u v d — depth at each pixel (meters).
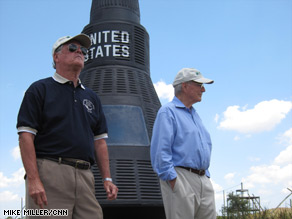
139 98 8.18
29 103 3.56
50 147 3.55
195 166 4.67
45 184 3.43
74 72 3.94
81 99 3.92
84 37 4.01
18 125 3.48
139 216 6.99
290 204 8.12
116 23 8.86
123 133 7.52
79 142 3.67
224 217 8.84
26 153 3.38
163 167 4.45
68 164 3.57
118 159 7.17
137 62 8.84
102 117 4.27
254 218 8.21
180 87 5.10
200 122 5.09
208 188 4.77
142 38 9.16
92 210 3.65
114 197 3.98
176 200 4.46
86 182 3.70
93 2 9.54
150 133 7.78
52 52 4.06
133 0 9.45
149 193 6.96
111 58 8.59
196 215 4.75
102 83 8.23
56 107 3.66
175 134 4.73
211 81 5.04
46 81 3.79
